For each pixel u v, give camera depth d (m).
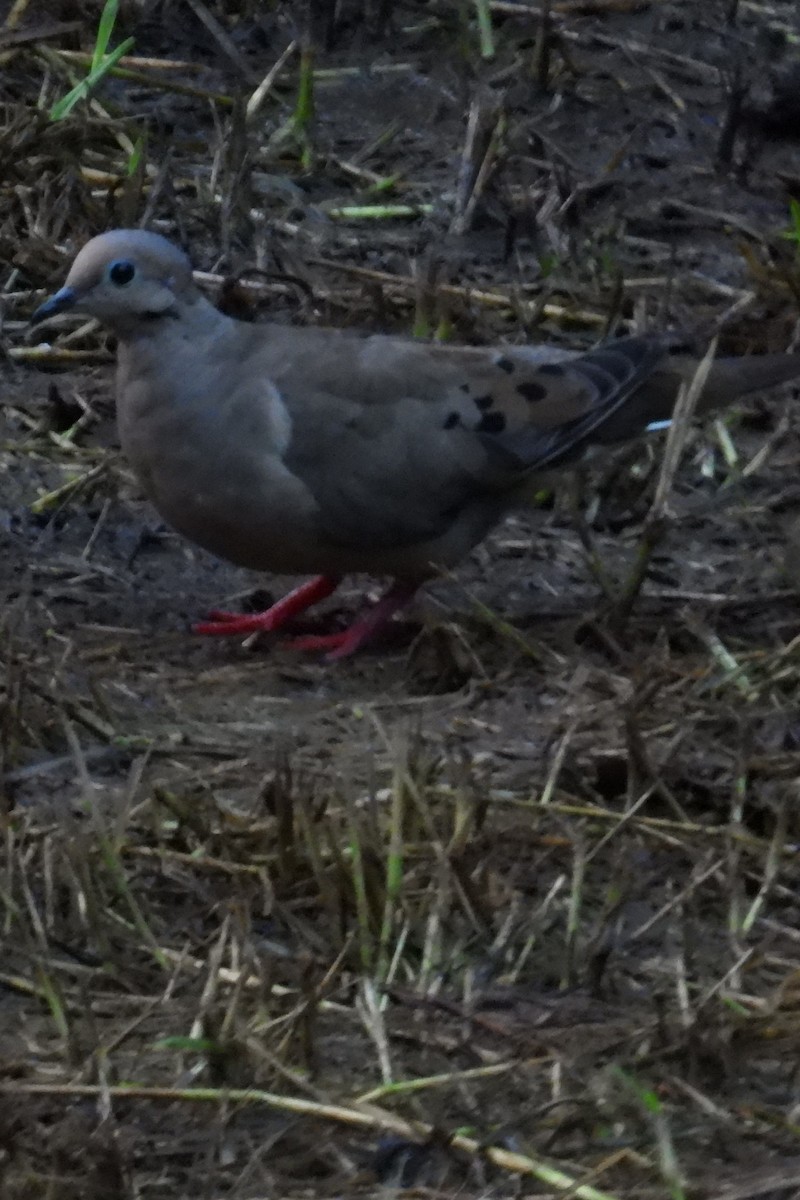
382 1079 8.18
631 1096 7.93
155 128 16.78
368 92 17.66
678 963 8.91
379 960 8.80
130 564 12.40
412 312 14.85
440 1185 7.61
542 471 11.70
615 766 10.14
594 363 11.84
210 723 10.77
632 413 11.95
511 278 15.36
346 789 9.55
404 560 11.55
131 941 8.99
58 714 10.37
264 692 11.14
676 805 9.90
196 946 8.98
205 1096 7.95
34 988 8.70
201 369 11.10
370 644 11.73
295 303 14.75
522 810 9.96
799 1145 7.84
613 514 13.08
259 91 16.73
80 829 9.52
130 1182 7.47
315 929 9.13
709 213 16.38
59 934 9.05
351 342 11.44
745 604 12.02
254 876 9.35
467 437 11.42
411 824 9.52
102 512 12.81
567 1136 7.83
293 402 11.11
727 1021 8.42
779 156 17.30
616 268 15.18
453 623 11.58
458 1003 8.64
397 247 15.66
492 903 9.12
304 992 8.25
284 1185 7.60
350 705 11.02
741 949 9.07
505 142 16.44
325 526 11.26
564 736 10.46
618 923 9.05
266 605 12.15
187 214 15.66
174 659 11.46
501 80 17.84
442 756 10.39
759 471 13.52
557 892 9.40
